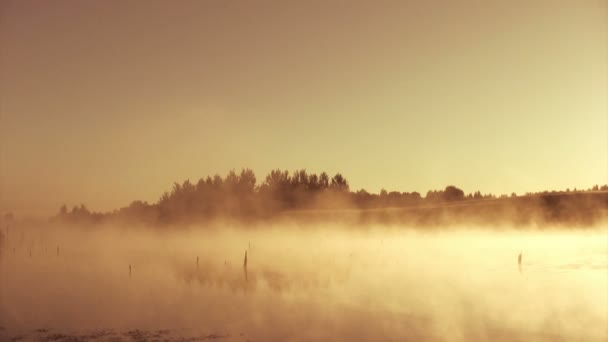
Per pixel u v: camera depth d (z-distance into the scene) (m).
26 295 31.20
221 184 140.12
